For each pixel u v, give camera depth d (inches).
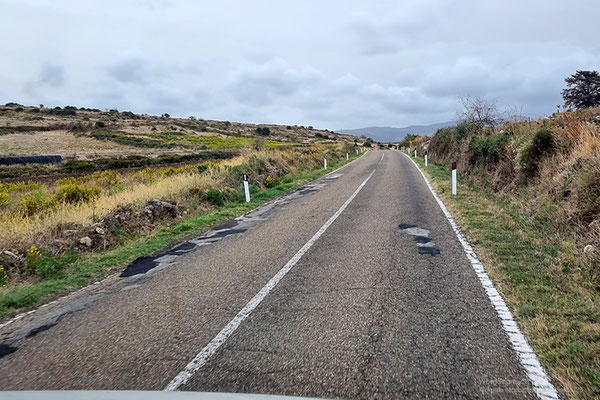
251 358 116.6
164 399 69.0
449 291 159.6
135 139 2395.4
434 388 97.0
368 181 617.9
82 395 69.4
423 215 321.7
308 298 161.9
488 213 309.0
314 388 99.3
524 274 173.5
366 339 124.0
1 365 124.3
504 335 121.8
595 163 232.7
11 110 3690.9
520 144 384.2
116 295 187.5
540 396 92.0
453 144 818.2
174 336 135.9
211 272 209.9
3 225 301.1
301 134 4416.8
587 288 156.3
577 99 766.5
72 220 320.8
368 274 186.2
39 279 232.8
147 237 320.2
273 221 349.7
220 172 616.1
